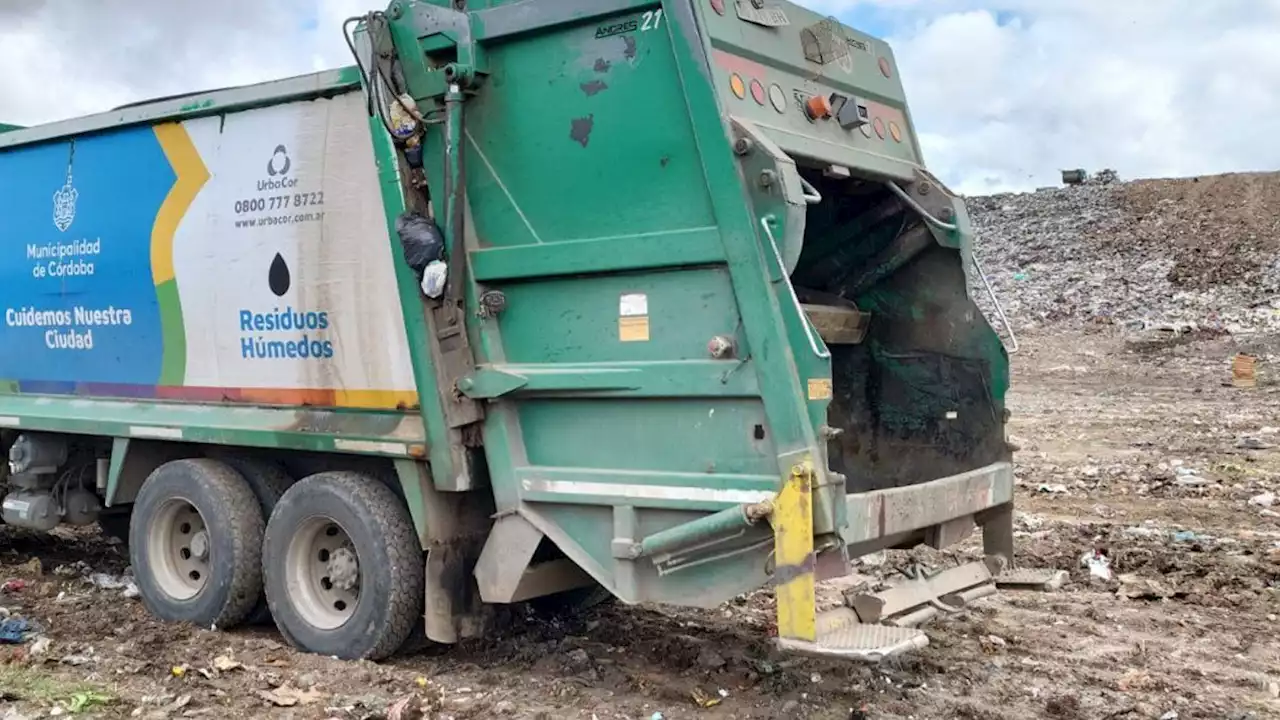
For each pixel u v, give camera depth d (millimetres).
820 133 5656
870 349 6727
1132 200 39844
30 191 7762
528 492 5441
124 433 7031
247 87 6359
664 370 5039
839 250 6684
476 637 6082
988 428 6266
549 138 5344
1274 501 10406
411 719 5023
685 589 5070
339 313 6016
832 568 4797
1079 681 5594
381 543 5762
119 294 7168
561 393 5336
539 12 5281
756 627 6555
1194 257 33469
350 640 5887
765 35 5395
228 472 6598
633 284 5168
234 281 6500
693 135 4938
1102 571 7754
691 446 5039
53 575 8117
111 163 7199
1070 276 33719
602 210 5207
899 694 5379
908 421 6602
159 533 6828
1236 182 39125
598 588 6754
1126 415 17109
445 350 5570
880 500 5059
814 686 5477
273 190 6285
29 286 7789
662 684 5547
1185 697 5379
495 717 5098
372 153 5844
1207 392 19922
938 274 6410
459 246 5527
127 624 6652
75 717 5047
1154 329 27391
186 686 5508
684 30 4934
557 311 5391
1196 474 11906
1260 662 5902
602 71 5191
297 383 6230
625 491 5156
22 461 7934
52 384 7691
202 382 6723
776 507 4699
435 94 5535
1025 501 10602
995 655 6008
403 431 5754
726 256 4855
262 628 6695
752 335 4805
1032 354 25797
